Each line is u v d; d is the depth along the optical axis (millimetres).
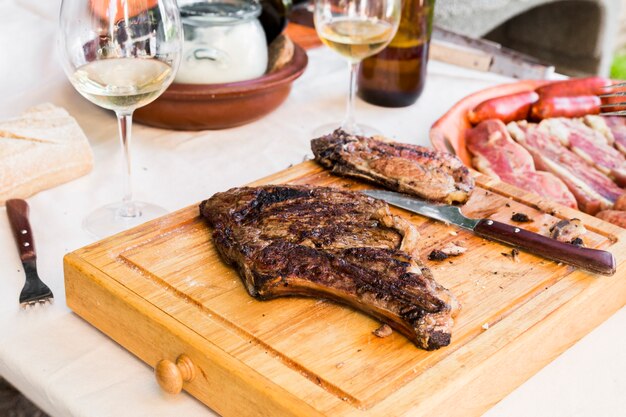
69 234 750
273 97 931
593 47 1884
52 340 632
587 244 708
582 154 899
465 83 1101
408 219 727
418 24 973
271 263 610
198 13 873
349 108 935
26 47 1095
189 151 904
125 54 699
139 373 610
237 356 566
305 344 580
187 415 579
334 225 664
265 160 893
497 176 848
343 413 527
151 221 701
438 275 655
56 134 824
